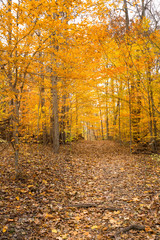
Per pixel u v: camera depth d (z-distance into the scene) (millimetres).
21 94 6172
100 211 4852
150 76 9031
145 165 8414
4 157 8375
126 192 5828
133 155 11055
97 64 9500
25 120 8523
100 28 7551
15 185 5812
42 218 4441
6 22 5055
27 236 3754
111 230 3973
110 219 4375
